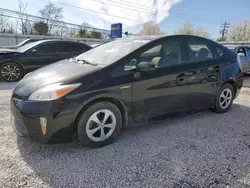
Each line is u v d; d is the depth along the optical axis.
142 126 3.43
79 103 2.49
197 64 3.55
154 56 3.14
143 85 2.94
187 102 3.49
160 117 3.31
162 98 3.17
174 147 2.77
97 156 2.54
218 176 2.21
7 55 6.69
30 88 2.59
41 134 2.43
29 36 23.22
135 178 2.15
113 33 34.97
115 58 2.94
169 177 2.18
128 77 2.81
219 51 4.00
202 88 3.64
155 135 3.12
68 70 2.84
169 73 3.18
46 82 2.62
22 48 7.31
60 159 2.46
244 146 2.83
